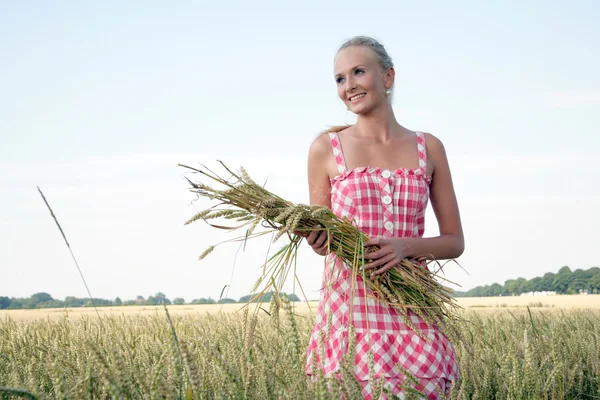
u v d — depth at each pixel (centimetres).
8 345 503
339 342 318
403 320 321
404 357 315
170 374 261
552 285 9762
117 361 224
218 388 243
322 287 335
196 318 816
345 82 349
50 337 582
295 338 258
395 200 343
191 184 308
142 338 476
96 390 246
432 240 341
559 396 338
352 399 230
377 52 350
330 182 362
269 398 243
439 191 365
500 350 470
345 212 343
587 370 426
